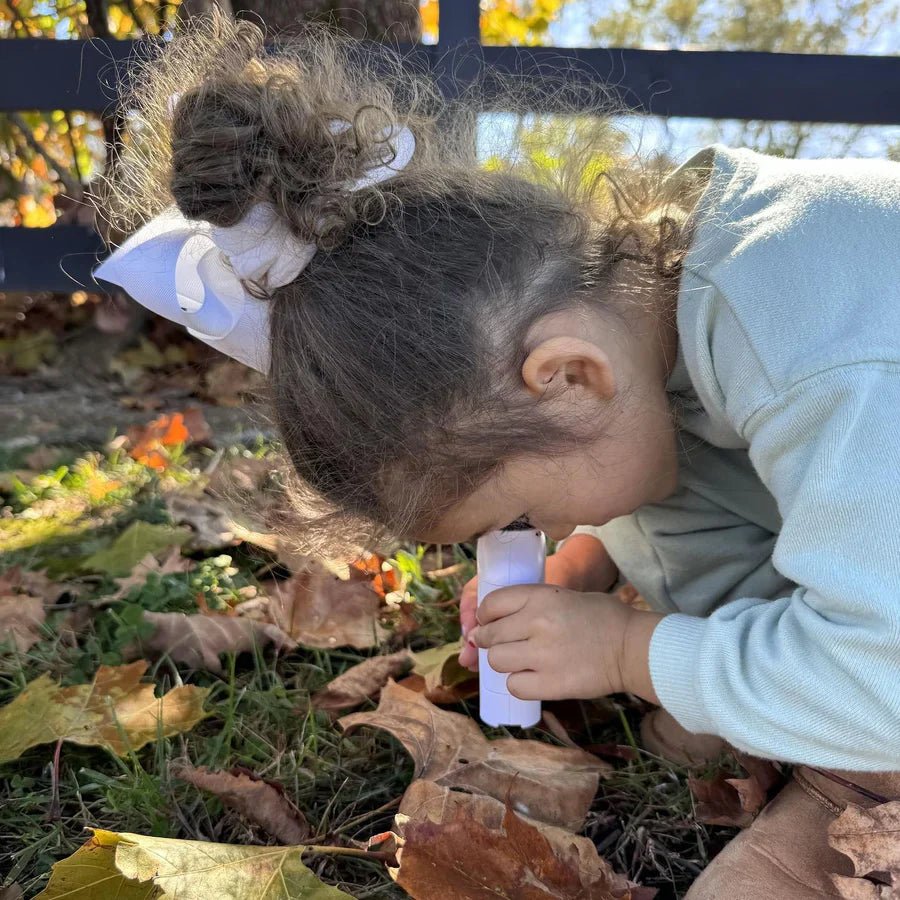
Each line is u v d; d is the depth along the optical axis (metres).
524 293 0.90
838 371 0.84
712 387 0.95
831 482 0.82
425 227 0.88
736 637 0.91
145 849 0.78
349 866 0.93
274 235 0.85
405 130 0.90
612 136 1.11
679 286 0.98
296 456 0.92
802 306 0.88
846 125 2.24
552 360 0.88
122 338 2.85
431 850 0.81
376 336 0.86
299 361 0.88
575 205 0.98
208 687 1.21
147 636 1.26
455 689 1.20
